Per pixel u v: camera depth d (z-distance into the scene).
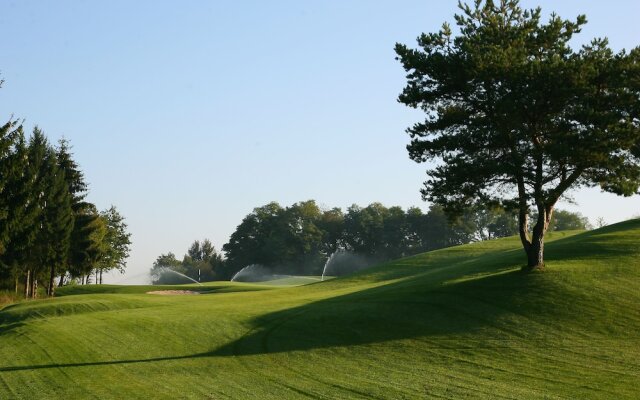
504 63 35.72
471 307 35.75
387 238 167.62
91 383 26.64
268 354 31.03
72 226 87.50
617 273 38.41
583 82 35.12
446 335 31.89
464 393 22.75
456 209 40.62
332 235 170.88
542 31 38.28
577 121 35.69
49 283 88.56
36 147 86.06
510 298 36.09
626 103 35.25
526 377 24.80
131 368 29.36
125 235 131.00
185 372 28.22
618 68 35.12
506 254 54.78
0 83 57.78
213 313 41.84
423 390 23.31
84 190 95.12
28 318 46.97
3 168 58.53
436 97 39.75
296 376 26.55
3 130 56.88
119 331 37.22
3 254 77.31
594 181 37.53
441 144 38.03
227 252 166.75
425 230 166.62
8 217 60.62
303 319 37.94
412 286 44.19
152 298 54.72
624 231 52.59
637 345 28.22
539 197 36.25
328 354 30.41
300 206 166.88
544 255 46.22
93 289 87.38
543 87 35.22
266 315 40.38
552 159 35.69
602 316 32.00
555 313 33.09
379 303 39.72
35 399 24.25
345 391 23.69
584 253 44.97
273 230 161.62
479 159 37.22
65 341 35.34
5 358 32.25
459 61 37.50
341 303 42.03
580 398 21.83
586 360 26.62
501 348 29.16
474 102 38.84
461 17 40.06
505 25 39.28
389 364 27.91
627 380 23.77
